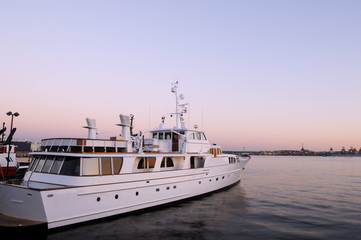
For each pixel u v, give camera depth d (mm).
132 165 15734
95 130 15781
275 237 13617
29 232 11328
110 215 14352
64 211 12289
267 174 53938
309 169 73000
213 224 15602
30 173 15102
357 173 57875
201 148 23062
